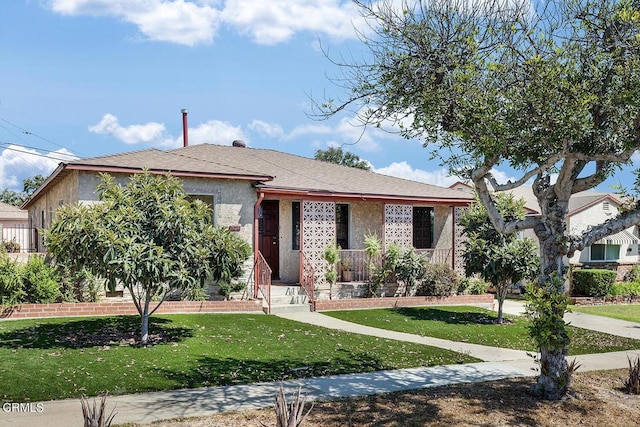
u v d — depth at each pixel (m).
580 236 8.01
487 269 15.08
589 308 20.69
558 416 7.09
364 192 18.53
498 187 8.79
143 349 9.87
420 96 8.34
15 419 6.31
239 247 11.27
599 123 7.93
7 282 12.37
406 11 8.20
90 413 5.20
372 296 17.97
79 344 10.02
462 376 9.12
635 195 8.36
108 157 15.16
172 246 10.38
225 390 7.82
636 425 6.88
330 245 17.89
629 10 7.12
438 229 21.42
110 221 9.98
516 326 15.04
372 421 6.62
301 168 20.98
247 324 13.00
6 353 9.08
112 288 9.84
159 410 6.83
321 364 9.62
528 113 7.77
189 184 15.34
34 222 26.45
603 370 10.05
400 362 10.09
